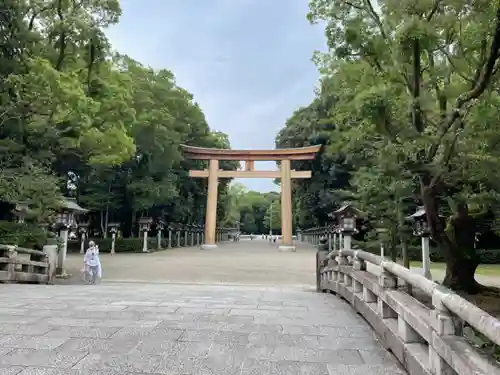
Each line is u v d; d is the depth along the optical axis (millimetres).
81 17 14367
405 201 13688
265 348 4359
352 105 8039
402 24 6547
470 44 6547
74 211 16188
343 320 5844
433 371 3129
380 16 7395
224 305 6965
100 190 30172
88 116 13148
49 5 14492
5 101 12438
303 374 3623
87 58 15203
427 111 7324
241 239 67500
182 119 35281
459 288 10008
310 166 36438
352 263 7551
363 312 5805
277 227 74375
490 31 6043
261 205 81562
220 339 4648
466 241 10203
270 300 7840
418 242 23312
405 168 7383
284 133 39750
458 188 8852
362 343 4629
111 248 28938
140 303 6969
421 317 3434
